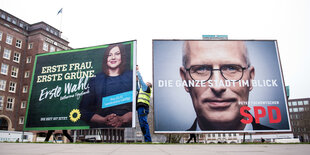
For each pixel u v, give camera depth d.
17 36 37.03
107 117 12.20
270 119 11.60
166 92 12.03
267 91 12.07
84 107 12.88
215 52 12.71
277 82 12.24
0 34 34.47
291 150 4.31
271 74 12.37
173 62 12.58
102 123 12.20
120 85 12.60
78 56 14.16
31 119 13.58
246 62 12.55
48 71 14.45
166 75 12.35
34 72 14.73
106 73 13.16
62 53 14.56
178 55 12.70
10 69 35.00
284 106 11.83
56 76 14.17
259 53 12.70
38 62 14.92
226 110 11.75
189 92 12.06
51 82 14.13
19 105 35.06
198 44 12.87
